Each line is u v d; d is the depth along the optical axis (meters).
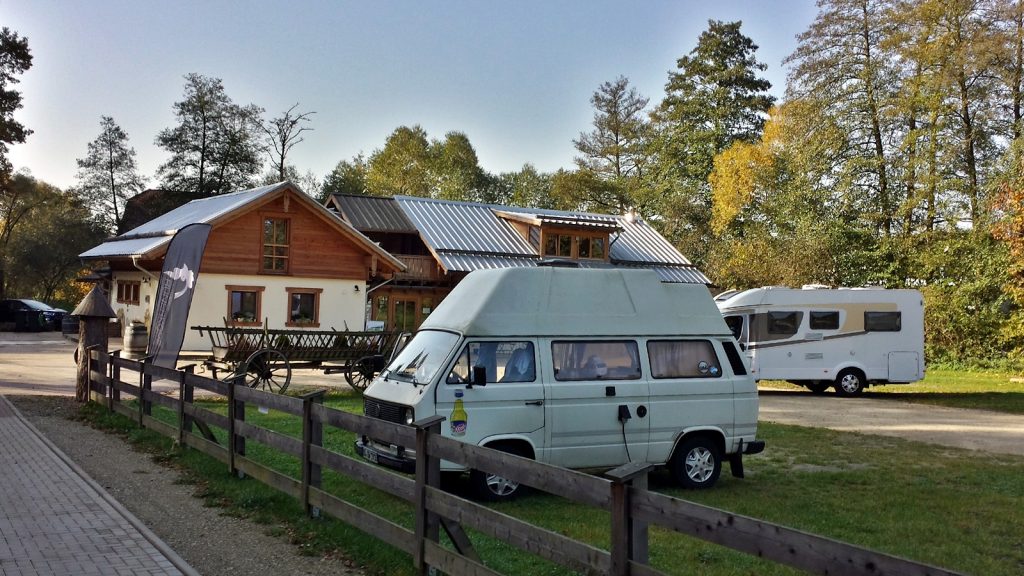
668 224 50.22
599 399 9.16
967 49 33.69
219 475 8.93
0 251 63.44
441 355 8.84
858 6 37.59
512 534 4.81
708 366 9.88
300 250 30.12
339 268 30.89
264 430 8.23
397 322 34.84
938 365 34.38
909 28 35.81
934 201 36.09
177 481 8.78
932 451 12.77
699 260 47.19
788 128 39.03
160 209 56.22
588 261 37.78
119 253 29.38
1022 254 29.08
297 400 7.53
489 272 9.62
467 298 9.51
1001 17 34.09
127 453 10.38
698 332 9.95
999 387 26.92
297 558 6.20
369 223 35.44
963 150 35.28
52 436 11.47
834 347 23.00
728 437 9.80
